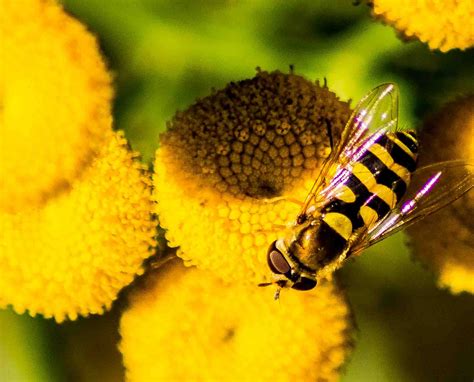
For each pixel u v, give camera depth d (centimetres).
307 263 10
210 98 10
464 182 10
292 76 10
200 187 10
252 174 10
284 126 10
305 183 10
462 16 10
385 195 10
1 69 10
